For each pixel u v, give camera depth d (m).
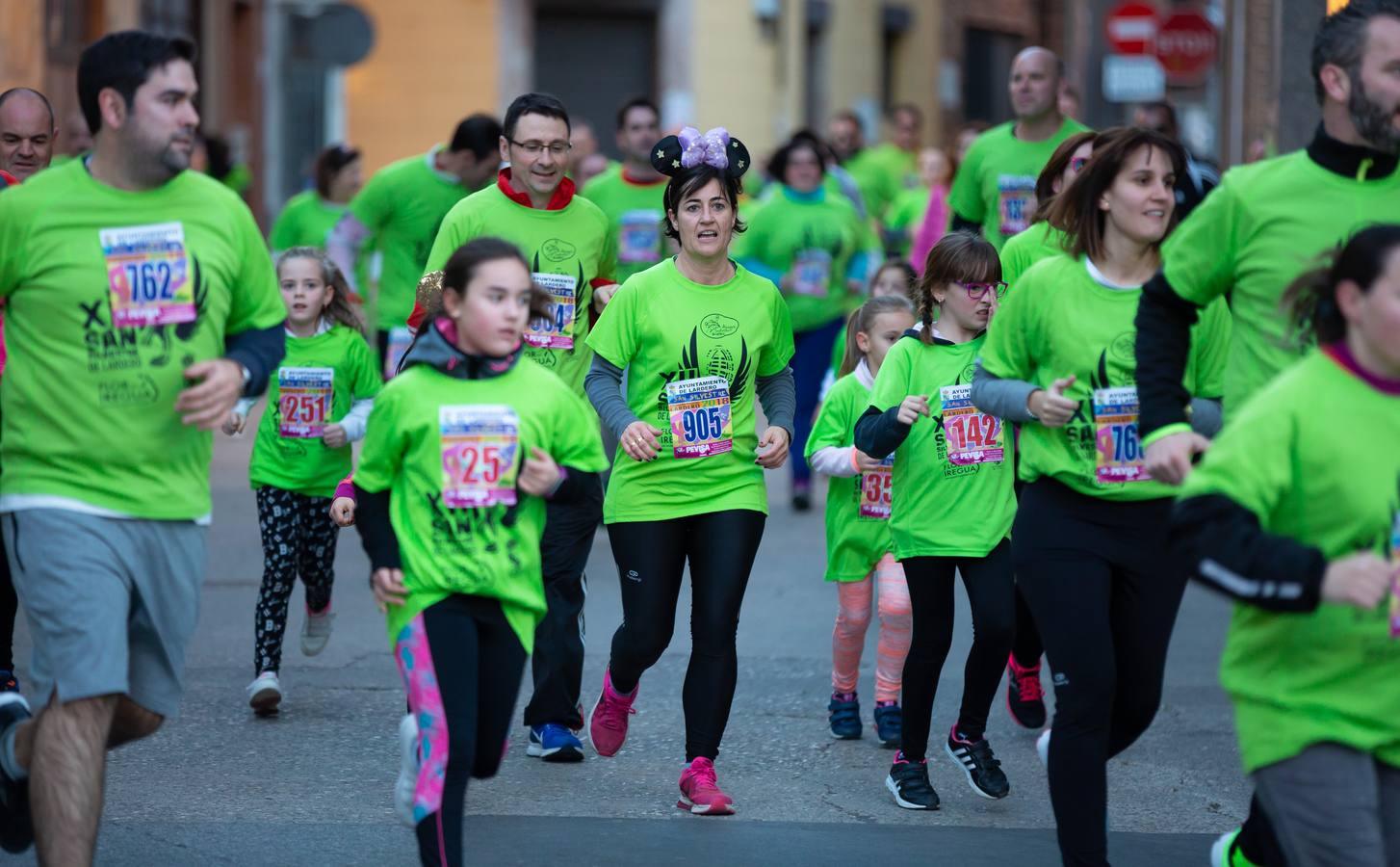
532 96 10.84
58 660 7.21
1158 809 9.69
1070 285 8.05
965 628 14.36
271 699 11.15
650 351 9.60
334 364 11.62
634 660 9.71
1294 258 7.07
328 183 21.05
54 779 7.13
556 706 10.41
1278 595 5.89
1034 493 8.14
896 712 10.94
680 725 11.27
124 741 7.79
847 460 10.74
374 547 7.70
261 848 8.65
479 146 14.93
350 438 11.60
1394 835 6.31
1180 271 7.39
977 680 9.70
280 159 38.94
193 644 13.24
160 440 7.45
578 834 8.97
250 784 9.76
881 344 10.97
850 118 28.55
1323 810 6.18
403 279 17.00
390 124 38.94
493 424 7.66
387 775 9.98
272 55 38.41
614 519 9.66
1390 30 6.82
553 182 10.85
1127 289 7.99
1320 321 6.24
